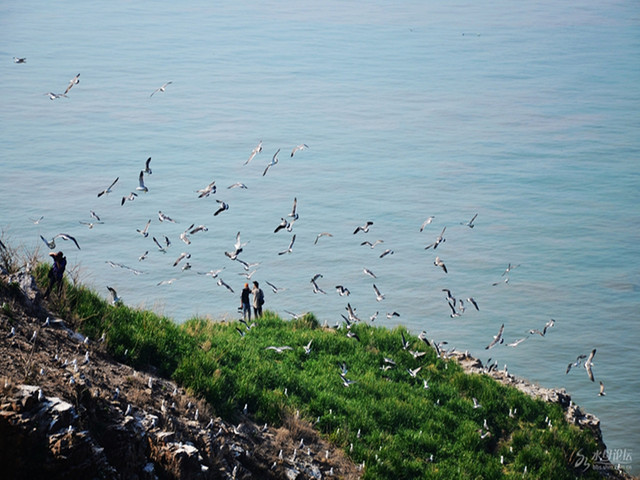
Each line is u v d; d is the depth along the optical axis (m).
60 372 15.17
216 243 87.75
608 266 80.50
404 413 22.91
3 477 11.84
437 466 20.66
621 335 59.78
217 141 151.62
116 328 20.08
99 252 81.94
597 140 149.50
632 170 126.69
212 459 15.88
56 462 12.18
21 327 17.08
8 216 95.88
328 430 20.62
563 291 71.75
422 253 84.62
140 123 167.50
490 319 63.72
